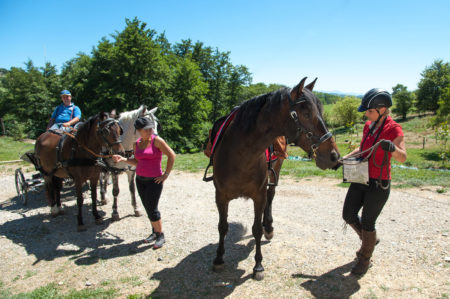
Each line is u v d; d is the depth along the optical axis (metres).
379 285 2.86
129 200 6.43
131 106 21.02
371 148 2.65
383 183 2.79
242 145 2.79
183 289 2.98
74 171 4.61
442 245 3.58
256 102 2.76
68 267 3.53
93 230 4.72
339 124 35.88
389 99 2.74
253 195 3.07
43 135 5.41
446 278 2.89
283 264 3.38
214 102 36.38
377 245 3.72
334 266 3.27
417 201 5.45
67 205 6.12
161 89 23.25
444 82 33.50
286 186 7.26
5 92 39.44
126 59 21.28
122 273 3.35
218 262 3.29
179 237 4.32
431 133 21.05
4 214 5.62
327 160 2.32
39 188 6.37
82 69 25.84
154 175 3.85
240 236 4.28
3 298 2.89
